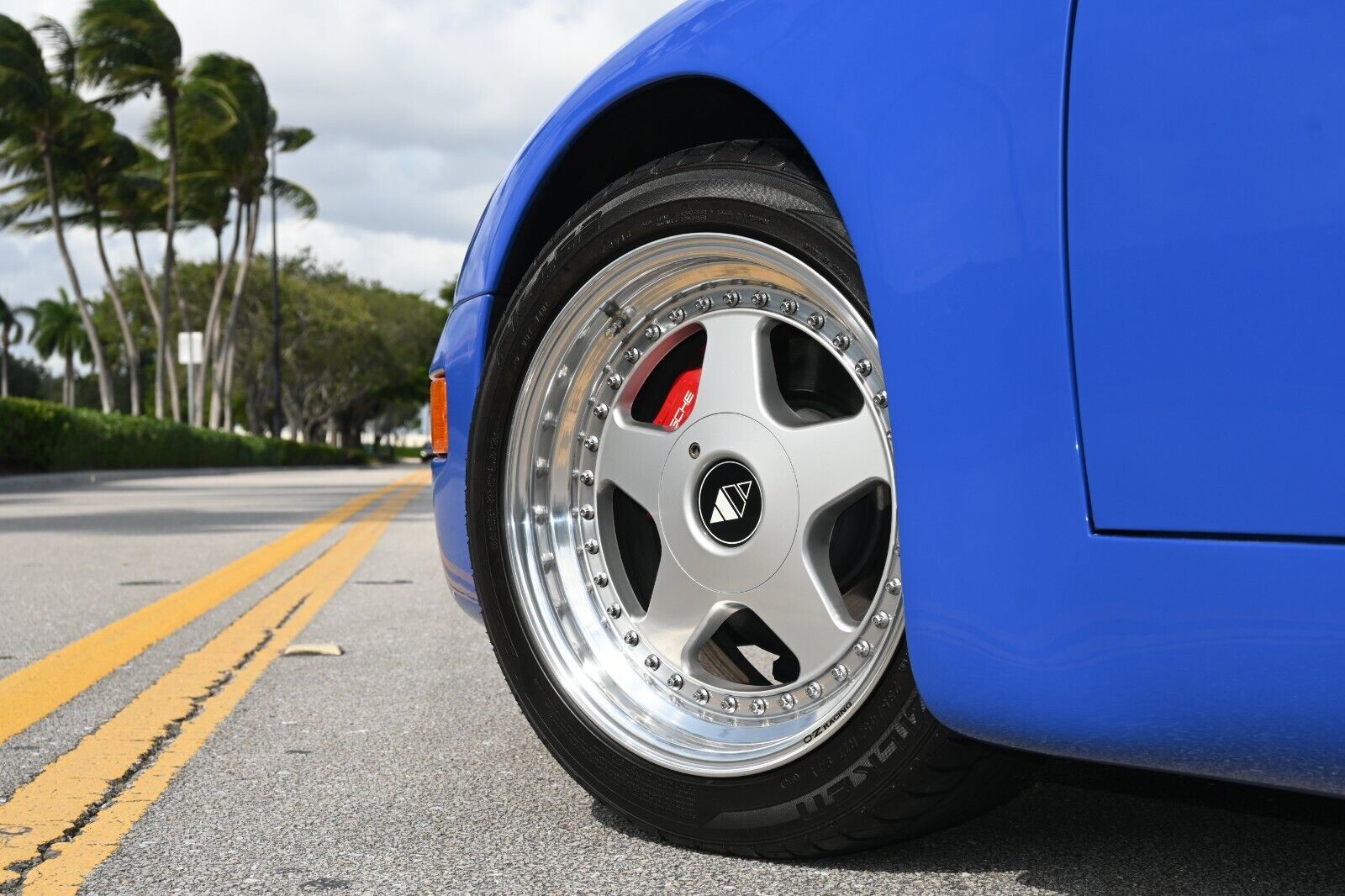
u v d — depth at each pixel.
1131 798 2.01
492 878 1.73
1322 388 1.15
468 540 2.13
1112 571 1.29
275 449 48.66
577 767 1.96
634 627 1.99
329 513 12.88
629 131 1.96
